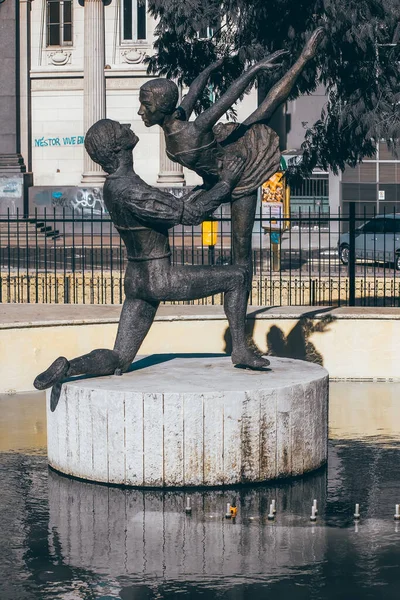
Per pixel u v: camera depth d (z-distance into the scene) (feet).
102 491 44.45
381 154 169.58
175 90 45.44
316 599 34.30
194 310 68.08
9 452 50.70
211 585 35.42
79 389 45.19
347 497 43.83
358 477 46.42
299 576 36.11
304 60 47.70
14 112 175.32
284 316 65.36
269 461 45.11
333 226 167.32
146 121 45.85
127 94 175.01
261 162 47.37
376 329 65.67
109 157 44.80
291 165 97.19
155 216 44.42
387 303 90.68
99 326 65.16
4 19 174.50
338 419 56.65
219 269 46.78
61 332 64.64
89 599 34.55
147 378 46.62
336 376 66.03
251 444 44.62
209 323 65.46
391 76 90.38
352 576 36.06
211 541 39.19
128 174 45.11
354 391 63.36
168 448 44.09
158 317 64.85
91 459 45.34
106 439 44.75
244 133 47.47
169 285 45.80
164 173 173.37
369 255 130.82
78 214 174.60
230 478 44.52
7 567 37.11
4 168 174.60
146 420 43.98
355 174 170.19
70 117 176.96
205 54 93.86
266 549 38.42
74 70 175.73
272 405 44.75
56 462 47.14
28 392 64.23
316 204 170.30
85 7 171.01
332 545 38.73
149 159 175.32
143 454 44.27
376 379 66.03
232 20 90.58
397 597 34.40
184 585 35.53
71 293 86.84
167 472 44.24
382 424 55.57
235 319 47.55
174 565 37.11
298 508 42.47
